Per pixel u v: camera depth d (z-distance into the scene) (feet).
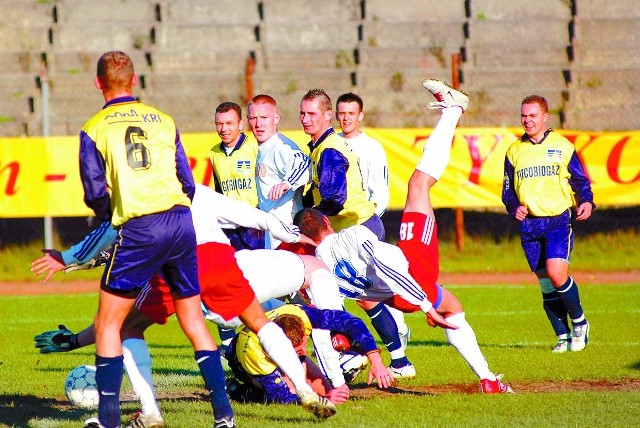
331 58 257.55
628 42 263.49
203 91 248.52
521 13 267.80
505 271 194.49
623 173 188.85
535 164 109.81
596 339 114.32
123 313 61.72
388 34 262.67
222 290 65.31
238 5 268.21
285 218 97.66
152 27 261.03
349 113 105.29
